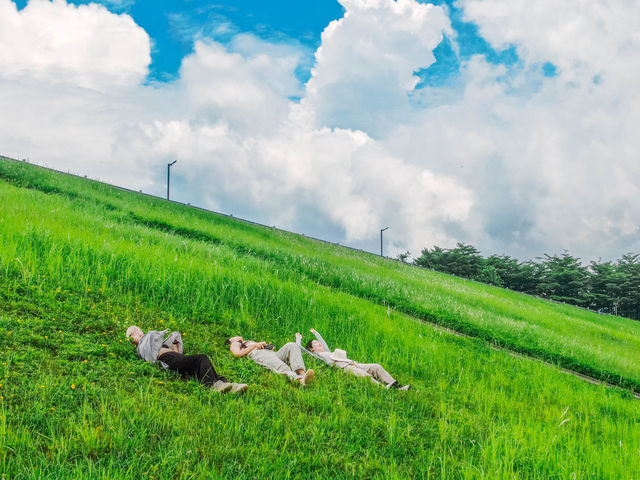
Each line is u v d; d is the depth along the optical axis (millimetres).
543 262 83188
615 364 16484
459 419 6867
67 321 7535
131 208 23250
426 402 7500
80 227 14391
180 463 4199
